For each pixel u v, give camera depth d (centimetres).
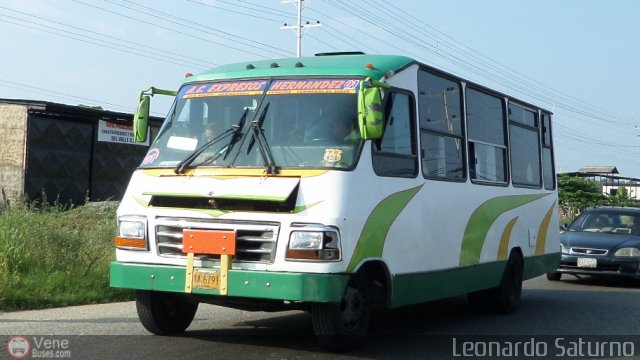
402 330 936
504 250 1077
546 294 1389
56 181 2220
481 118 1029
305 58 838
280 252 676
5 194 2109
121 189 2439
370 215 722
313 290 664
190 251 702
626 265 1498
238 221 690
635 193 5959
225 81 797
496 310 1098
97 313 952
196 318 961
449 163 917
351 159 711
